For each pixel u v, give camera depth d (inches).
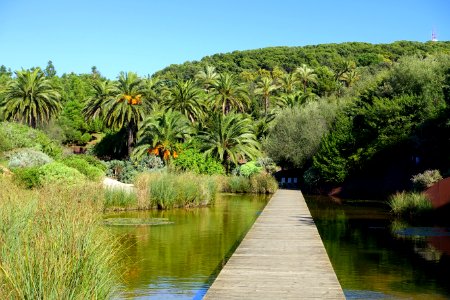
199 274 372.8
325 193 1344.7
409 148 1116.5
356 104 1406.3
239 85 2235.5
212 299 272.5
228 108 2331.4
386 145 1141.1
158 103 2150.6
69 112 3046.3
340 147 1285.7
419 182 868.6
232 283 308.7
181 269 389.1
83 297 199.6
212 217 743.1
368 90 1393.9
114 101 1863.9
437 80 1205.7
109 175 1359.5
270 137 1632.6
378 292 325.4
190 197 906.1
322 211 859.4
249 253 409.1
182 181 919.7
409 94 1236.5
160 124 1540.4
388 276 369.1
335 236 562.6
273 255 400.2
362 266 402.3
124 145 2140.7
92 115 2082.9
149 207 858.1
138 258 431.5
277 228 563.5
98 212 406.6
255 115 2871.6
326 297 276.1
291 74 3137.3
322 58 4554.6
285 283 308.8
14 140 1234.0
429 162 1027.9
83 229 259.8
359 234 577.3
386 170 1192.2
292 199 1008.2
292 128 1540.4
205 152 1609.3
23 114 2027.6
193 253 454.6
